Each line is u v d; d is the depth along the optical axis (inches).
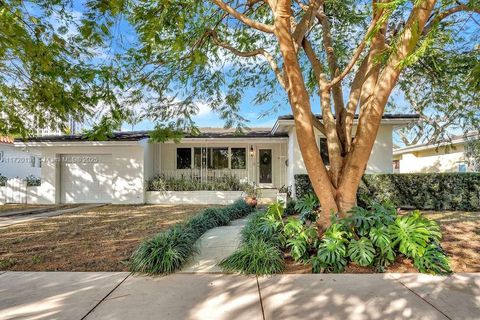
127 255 204.1
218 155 650.2
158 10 218.8
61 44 219.0
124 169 560.4
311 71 323.3
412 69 294.0
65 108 252.1
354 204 208.8
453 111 320.8
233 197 568.7
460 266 179.2
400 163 949.8
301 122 193.2
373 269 174.1
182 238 195.9
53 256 203.6
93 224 331.9
